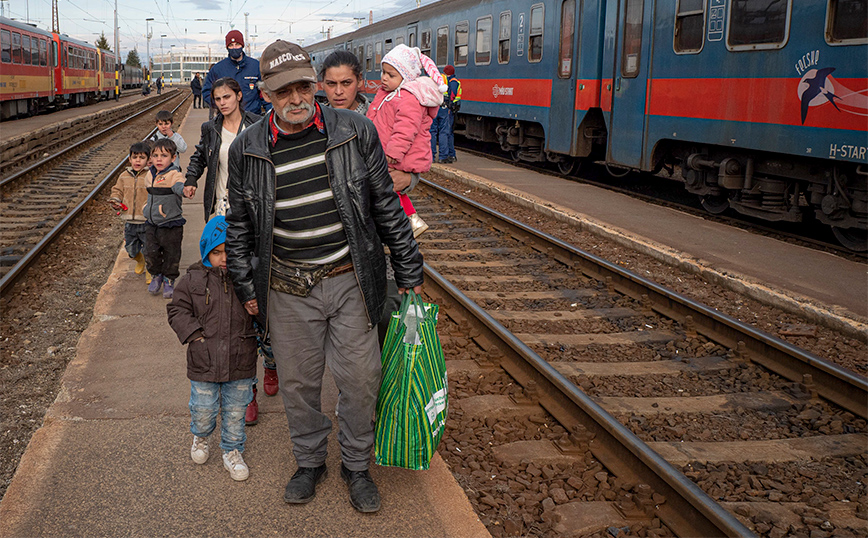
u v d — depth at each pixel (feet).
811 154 25.99
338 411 10.12
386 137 11.25
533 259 25.32
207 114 104.73
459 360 15.61
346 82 11.53
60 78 110.52
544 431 12.57
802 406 13.92
